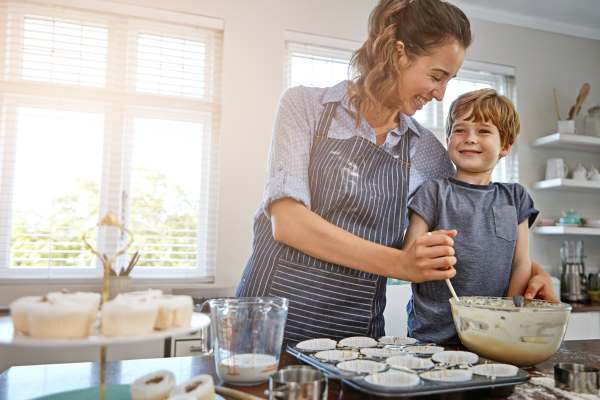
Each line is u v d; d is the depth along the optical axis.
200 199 2.65
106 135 2.53
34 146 2.43
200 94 2.68
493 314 0.79
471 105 1.27
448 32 1.04
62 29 2.50
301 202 0.99
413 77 1.10
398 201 1.17
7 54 2.42
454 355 0.78
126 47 2.56
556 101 3.21
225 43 2.64
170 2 2.60
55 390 0.69
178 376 0.76
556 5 3.09
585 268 3.21
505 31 3.22
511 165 3.19
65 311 0.48
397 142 1.23
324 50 2.88
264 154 2.64
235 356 0.68
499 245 1.19
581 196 3.27
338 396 0.63
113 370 0.80
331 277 1.07
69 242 2.44
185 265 2.61
